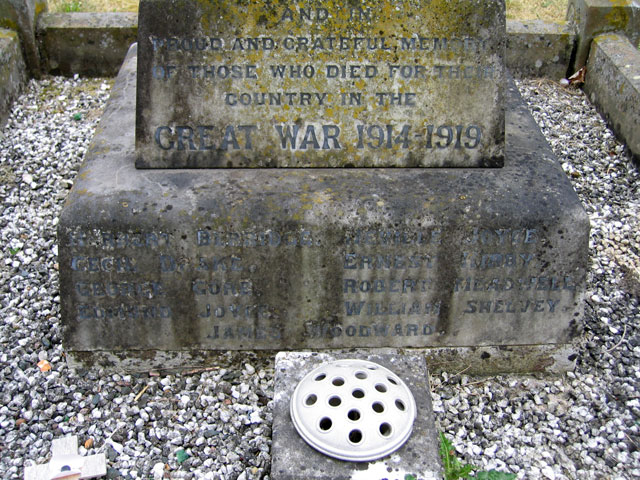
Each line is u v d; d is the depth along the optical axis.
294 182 1.06
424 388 0.91
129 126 1.22
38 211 1.48
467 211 1.02
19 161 1.63
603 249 1.40
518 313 1.07
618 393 1.09
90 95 1.89
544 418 1.05
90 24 1.90
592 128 1.79
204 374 1.09
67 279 1.03
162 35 1.03
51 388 1.07
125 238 1.00
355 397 0.87
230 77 1.05
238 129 1.07
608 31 1.88
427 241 1.02
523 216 1.02
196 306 1.05
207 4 1.02
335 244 1.02
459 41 1.05
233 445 1.00
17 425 1.02
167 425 1.02
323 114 1.07
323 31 1.04
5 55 1.77
